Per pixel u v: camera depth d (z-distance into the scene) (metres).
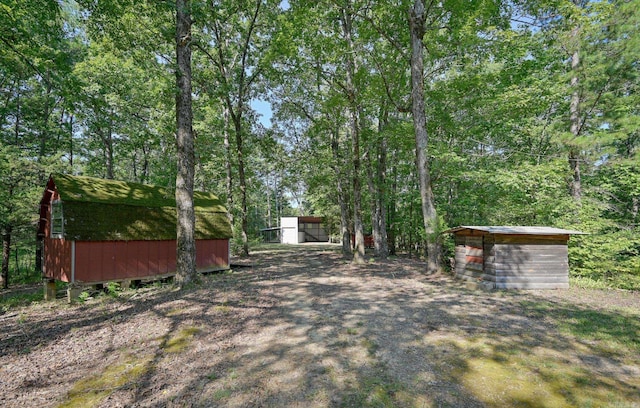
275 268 15.27
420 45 12.34
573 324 6.29
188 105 10.34
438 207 18.16
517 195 14.15
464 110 15.42
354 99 17.03
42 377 4.40
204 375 4.41
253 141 22.02
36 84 20.19
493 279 9.90
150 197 13.09
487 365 4.60
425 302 8.15
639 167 12.21
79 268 10.05
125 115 18.77
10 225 14.48
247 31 19.77
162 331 6.05
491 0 12.06
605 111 11.77
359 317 6.90
